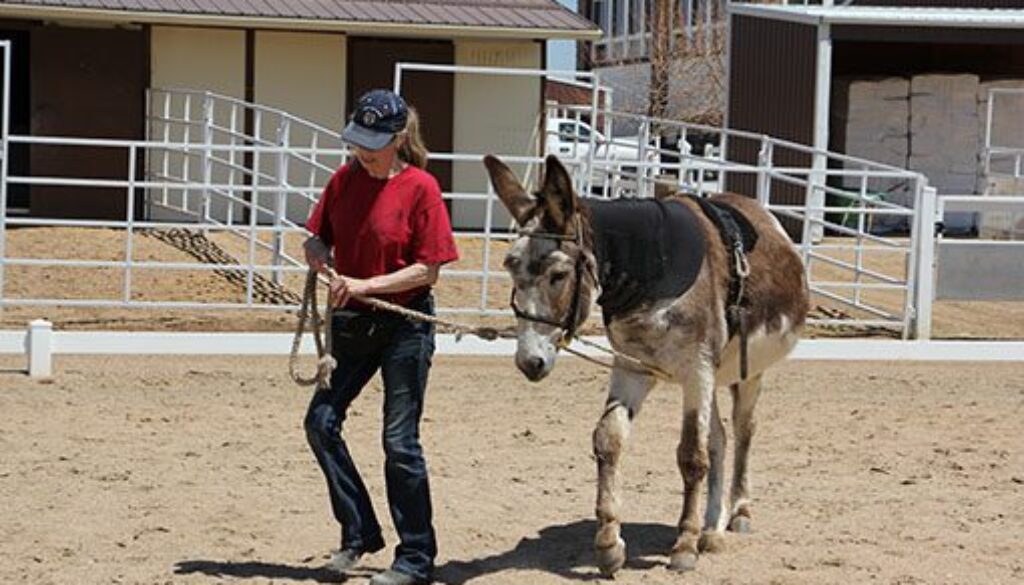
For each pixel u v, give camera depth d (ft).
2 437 38.27
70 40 79.92
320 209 26.07
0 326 56.13
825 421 43.50
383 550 28.50
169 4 80.38
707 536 28.84
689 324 26.48
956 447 39.83
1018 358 57.11
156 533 29.45
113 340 52.24
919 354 56.80
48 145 79.87
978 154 100.78
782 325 29.53
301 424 41.06
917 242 59.67
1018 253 61.52
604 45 157.28
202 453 37.06
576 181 65.67
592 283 25.07
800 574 27.27
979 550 29.19
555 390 47.50
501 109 85.92
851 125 99.81
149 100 81.35
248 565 27.32
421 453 25.75
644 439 40.24
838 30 91.71
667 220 26.50
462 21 83.51
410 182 25.43
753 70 98.99
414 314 25.12
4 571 26.66
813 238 77.25
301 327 26.27
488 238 57.93
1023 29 93.40
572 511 32.07
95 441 38.14
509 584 26.43
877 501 33.45
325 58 83.76
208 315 60.08
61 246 69.51
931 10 97.81
